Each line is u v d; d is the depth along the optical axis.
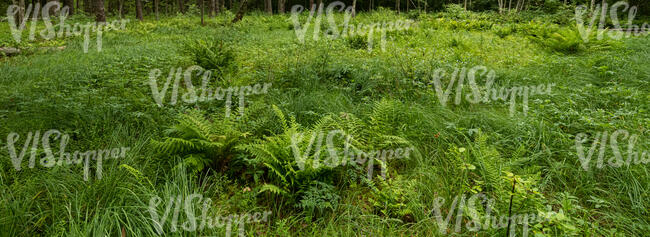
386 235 2.40
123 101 4.35
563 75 5.98
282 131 3.78
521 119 3.96
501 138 3.67
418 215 2.57
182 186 2.63
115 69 5.96
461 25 14.38
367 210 2.77
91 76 5.59
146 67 6.25
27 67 5.96
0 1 22.42
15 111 3.78
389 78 5.47
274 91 4.97
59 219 2.26
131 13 25.50
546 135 3.56
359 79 5.45
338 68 5.85
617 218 2.46
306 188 2.85
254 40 10.11
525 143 3.50
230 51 6.38
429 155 3.46
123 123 3.79
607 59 6.62
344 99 4.82
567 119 4.05
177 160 3.06
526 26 12.96
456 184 2.86
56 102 4.02
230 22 15.33
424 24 14.49
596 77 5.89
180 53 7.66
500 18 17.75
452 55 7.29
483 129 3.88
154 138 3.51
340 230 2.41
